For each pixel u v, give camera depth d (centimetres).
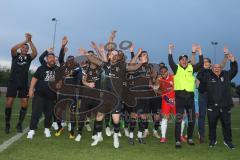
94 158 680
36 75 897
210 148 862
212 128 887
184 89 869
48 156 681
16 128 1011
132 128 888
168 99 940
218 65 880
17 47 935
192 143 911
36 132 1005
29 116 1450
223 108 874
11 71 949
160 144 901
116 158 689
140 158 701
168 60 885
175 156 739
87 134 1016
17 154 687
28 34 942
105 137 977
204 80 917
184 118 944
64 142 854
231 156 758
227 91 880
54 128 1062
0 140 837
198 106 972
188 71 873
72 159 664
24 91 960
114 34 897
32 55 959
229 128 873
